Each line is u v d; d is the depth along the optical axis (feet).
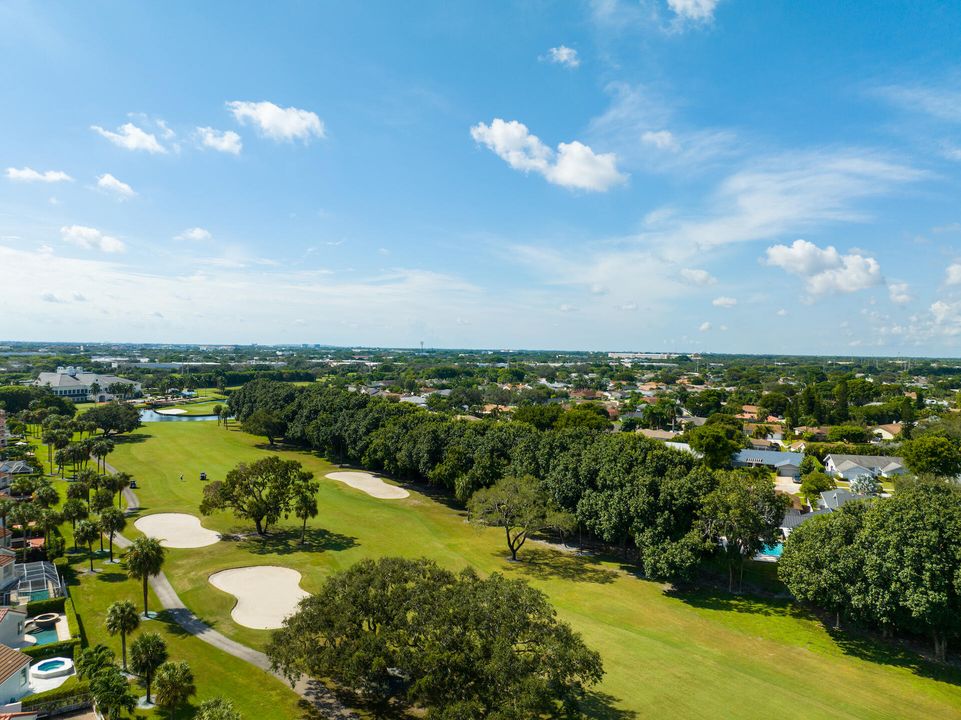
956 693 150.71
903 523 167.73
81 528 214.28
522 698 106.83
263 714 130.93
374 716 131.85
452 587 138.41
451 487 341.21
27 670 138.51
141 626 173.27
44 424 505.66
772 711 139.33
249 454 452.35
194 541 254.88
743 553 227.20
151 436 517.96
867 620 172.45
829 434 587.27
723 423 599.98
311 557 240.12
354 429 414.82
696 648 172.76
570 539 281.95
